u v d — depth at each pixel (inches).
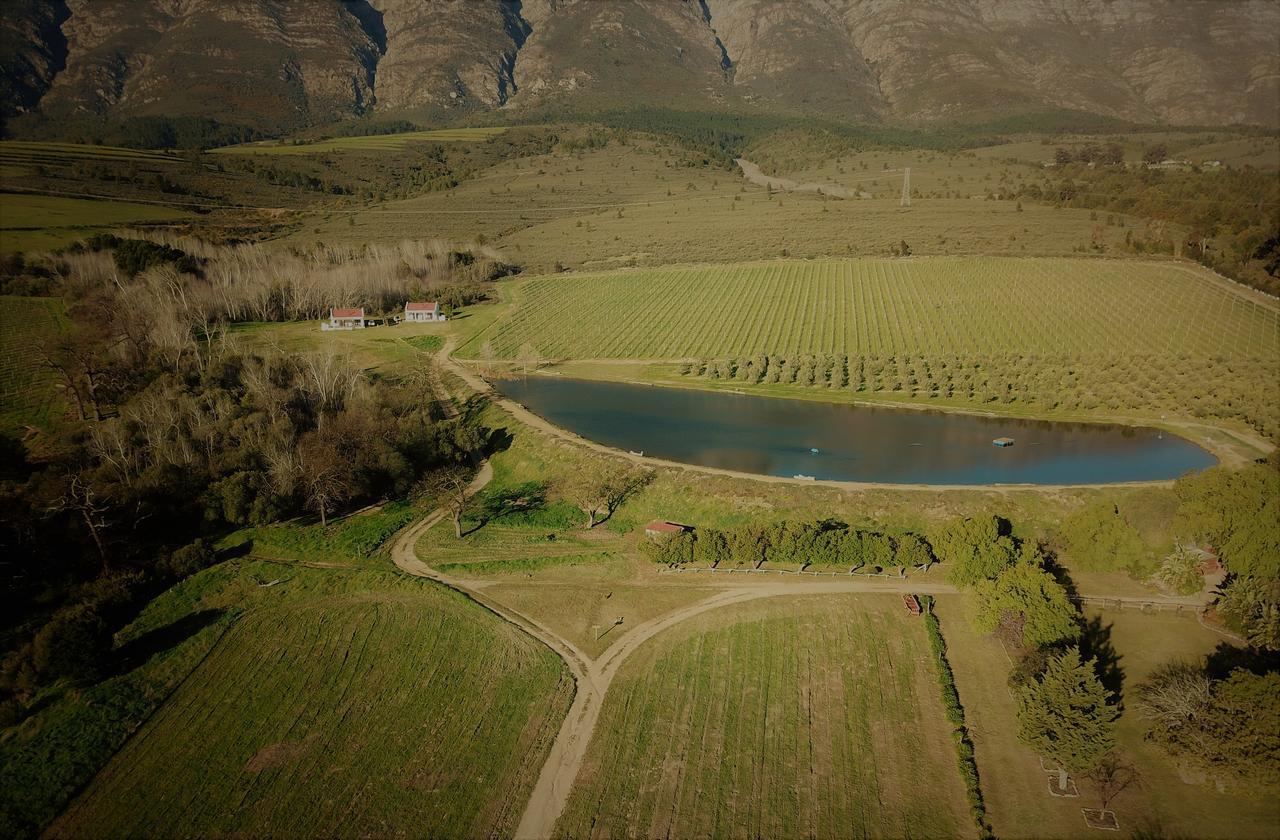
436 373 6304.1
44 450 4220.0
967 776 2204.7
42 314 6387.8
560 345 7086.6
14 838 2091.5
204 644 2915.8
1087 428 4899.1
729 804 2180.1
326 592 3250.5
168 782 2292.1
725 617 2999.5
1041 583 2687.0
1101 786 2154.3
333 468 3939.5
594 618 3051.2
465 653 2859.3
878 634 2856.8
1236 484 3110.2
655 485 4052.7
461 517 3973.9
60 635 2637.8
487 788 2258.9
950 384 5625.0
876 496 3762.3
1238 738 2062.0
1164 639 2751.0
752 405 5521.7
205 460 4077.3
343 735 2469.2
